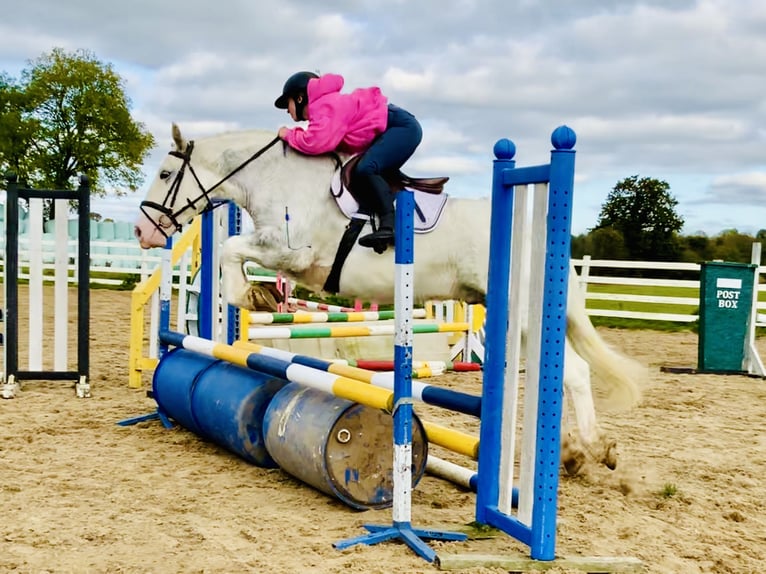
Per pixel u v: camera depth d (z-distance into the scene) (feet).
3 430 19.19
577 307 15.72
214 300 21.77
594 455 15.94
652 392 28.55
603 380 15.97
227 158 17.12
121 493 14.33
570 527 13.14
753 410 25.62
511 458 12.30
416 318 31.76
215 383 17.51
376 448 13.70
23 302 55.36
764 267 46.85
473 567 11.00
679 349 42.29
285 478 15.67
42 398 23.48
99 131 103.24
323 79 16.62
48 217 86.43
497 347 12.30
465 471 15.15
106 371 28.86
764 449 19.81
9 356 24.32
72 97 102.22
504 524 12.00
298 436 14.12
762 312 54.65
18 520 12.64
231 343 22.20
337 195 16.22
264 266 16.89
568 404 18.19
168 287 22.30
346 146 16.69
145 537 11.97
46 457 16.84
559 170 10.86
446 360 31.71
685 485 16.17
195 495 14.35
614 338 46.85
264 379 16.56
